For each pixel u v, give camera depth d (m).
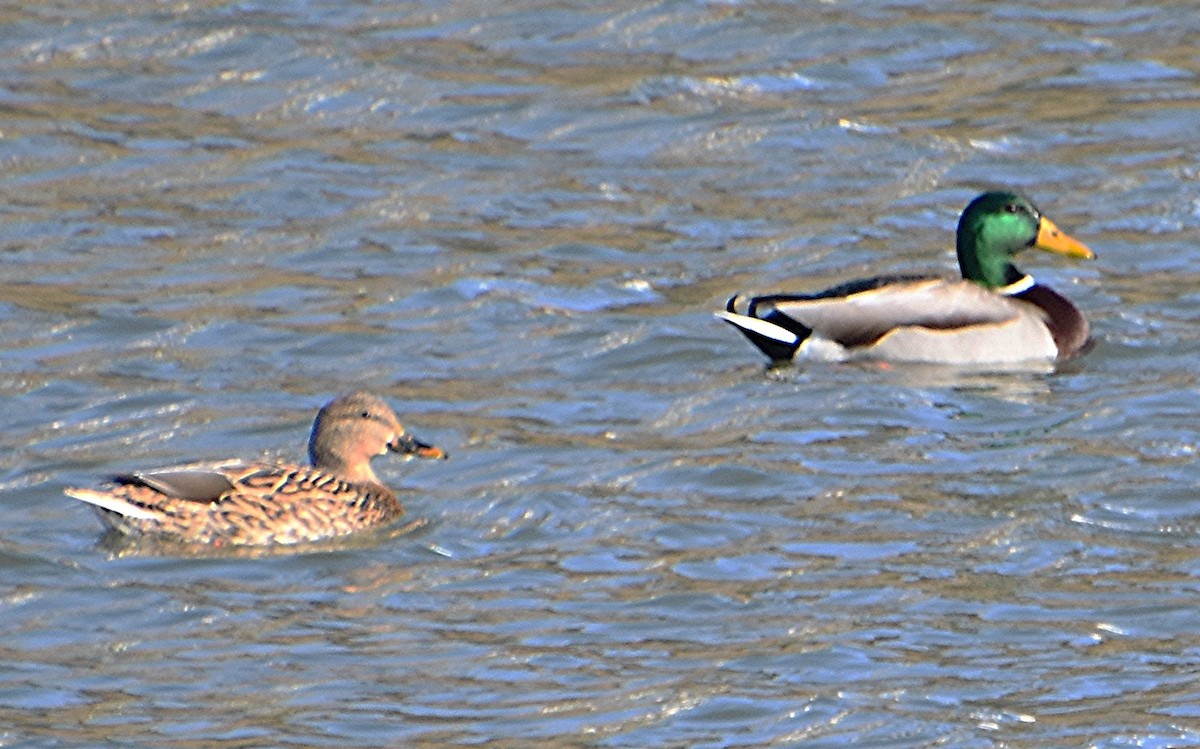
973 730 11.78
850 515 14.89
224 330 18.86
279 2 27.22
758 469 15.77
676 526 14.74
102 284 19.94
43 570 13.98
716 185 22.53
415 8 27.09
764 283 20.14
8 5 26.98
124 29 26.30
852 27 26.38
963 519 14.79
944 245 21.05
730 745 11.67
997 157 23.02
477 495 15.38
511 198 22.11
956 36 26.14
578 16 26.77
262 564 14.16
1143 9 26.94
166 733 11.77
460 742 11.66
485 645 12.89
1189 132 23.47
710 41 26.08
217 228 21.38
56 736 11.70
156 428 16.69
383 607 13.46
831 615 13.27
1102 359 18.61
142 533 14.53
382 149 23.36
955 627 13.09
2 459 16.02
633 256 20.75
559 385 17.80
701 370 18.30
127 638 12.99
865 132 23.69
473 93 24.70
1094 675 12.43
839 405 17.41
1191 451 16.02
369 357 18.34
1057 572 13.90
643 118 24.11
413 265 20.44
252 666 12.62
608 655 12.75
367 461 15.32
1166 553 14.17
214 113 24.27
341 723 11.88
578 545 14.45
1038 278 20.41
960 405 17.45
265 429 16.69
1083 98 24.42
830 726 11.85
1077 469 15.71
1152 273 20.41
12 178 22.52
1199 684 12.30
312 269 20.38
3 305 19.34
